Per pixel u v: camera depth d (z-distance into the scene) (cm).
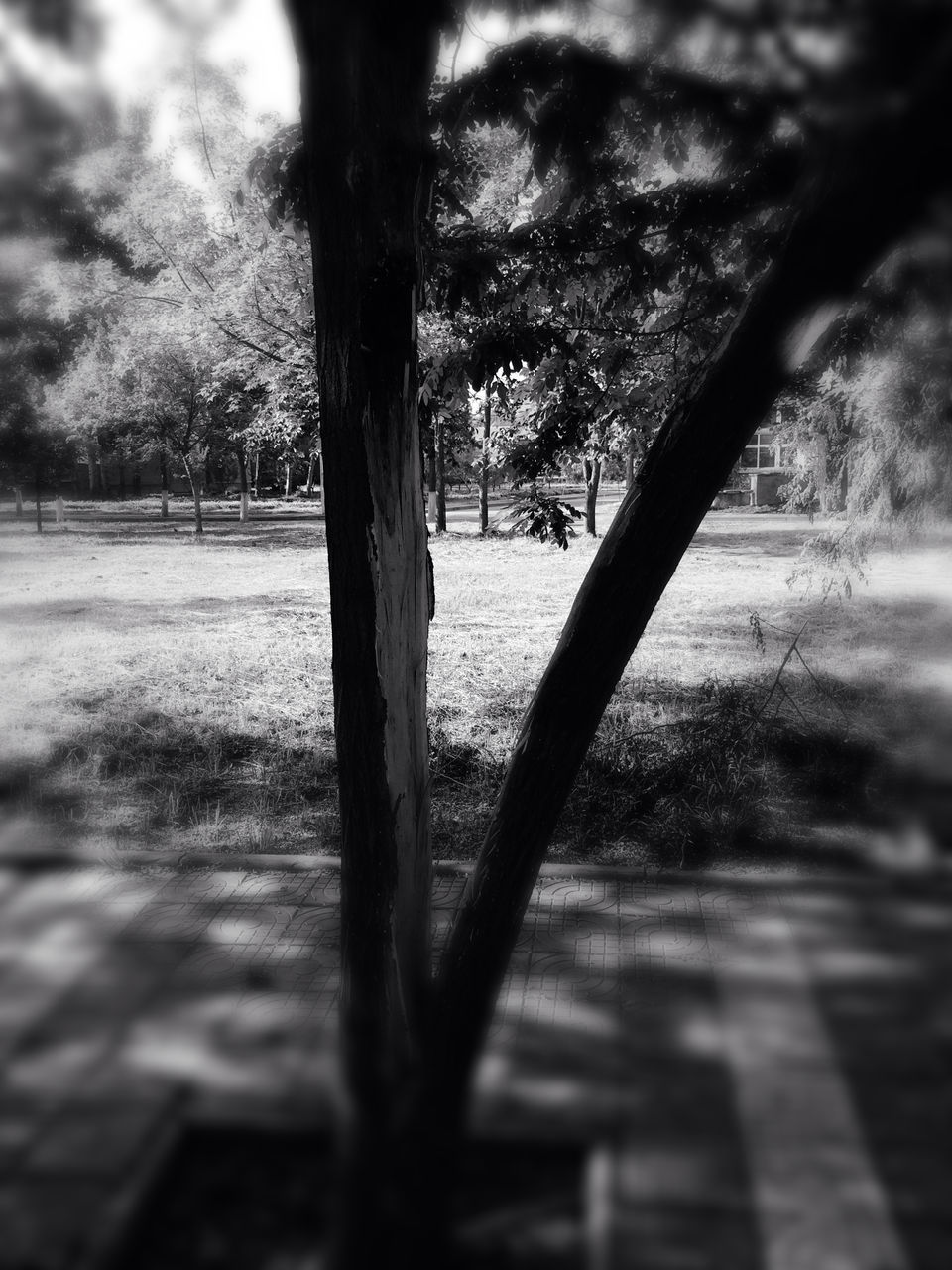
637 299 501
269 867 617
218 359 1833
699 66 343
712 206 405
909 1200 326
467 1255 305
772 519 3133
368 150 256
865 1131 360
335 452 276
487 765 769
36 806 719
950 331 459
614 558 277
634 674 975
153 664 1083
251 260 1400
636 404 557
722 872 600
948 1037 423
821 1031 429
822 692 884
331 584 287
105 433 2892
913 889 573
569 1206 329
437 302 495
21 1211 325
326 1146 358
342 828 303
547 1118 365
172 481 5241
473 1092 364
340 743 296
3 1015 451
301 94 261
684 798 680
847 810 681
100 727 869
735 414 263
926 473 821
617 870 597
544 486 627
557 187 455
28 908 566
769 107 348
